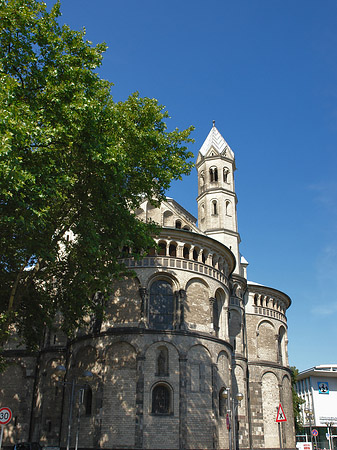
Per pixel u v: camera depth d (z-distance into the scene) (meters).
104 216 31.16
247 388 59.50
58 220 31.11
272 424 59.38
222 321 48.59
